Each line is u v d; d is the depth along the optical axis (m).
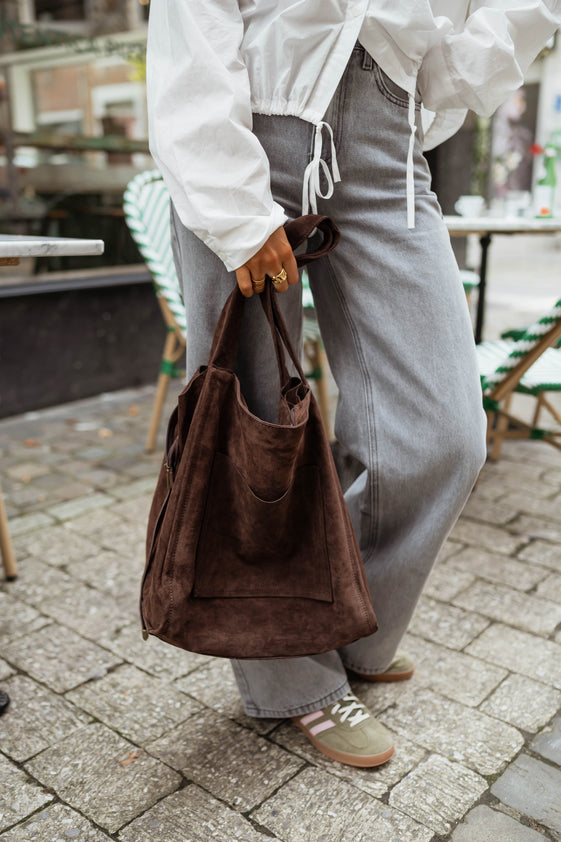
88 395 4.02
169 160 1.13
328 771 1.45
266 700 1.53
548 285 7.93
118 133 4.57
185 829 1.32
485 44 1.27
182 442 1.27
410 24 1.18
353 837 1.30
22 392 3.72
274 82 1.18
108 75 4.50
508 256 11.40
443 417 1.32
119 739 1.54
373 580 1.49
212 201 1.12
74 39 4.31
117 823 1.33
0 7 4.13
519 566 2.24
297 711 1.52
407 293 1.30
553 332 1.92
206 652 1.25
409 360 1.32
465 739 1.53
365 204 1.28
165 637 1.25
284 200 1.25
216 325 1.29
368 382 1.38
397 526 1.45
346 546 1.25
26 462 3.12
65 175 4.13
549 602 2.05
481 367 2.24
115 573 2.21
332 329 1.42
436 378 1.31
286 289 1.26
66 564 2.26
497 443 3.05
